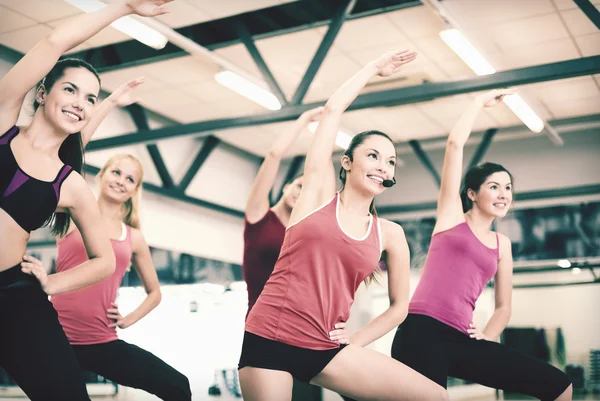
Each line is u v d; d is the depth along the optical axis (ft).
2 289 6.53
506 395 34.81
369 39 23.03
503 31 22.65
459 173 10.34
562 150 33.42
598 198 31.99
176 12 20.84
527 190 33.76
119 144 25.22
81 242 10.25
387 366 7.94
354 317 24.20
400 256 8.54
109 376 10.22
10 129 6.61
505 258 10.83
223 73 21.09
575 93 28.81
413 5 20.49
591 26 22.08
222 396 29.32
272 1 20.18
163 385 10.16
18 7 20.27
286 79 26.45
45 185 6.68
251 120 22.62
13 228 6.50
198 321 30.35
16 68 6.39
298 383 17.48
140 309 11.30
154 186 30.09
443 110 30.30
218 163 35.17
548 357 38.93
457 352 9.84
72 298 10.19
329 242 7.72
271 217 11.38
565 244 32.17
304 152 37.17
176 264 31.45
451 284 10.03
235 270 35.68
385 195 36.94
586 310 38.52
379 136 8.24
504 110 30.30
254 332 7.79
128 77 25.68
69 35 6.49
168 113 30.55
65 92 6.76
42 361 6.49
